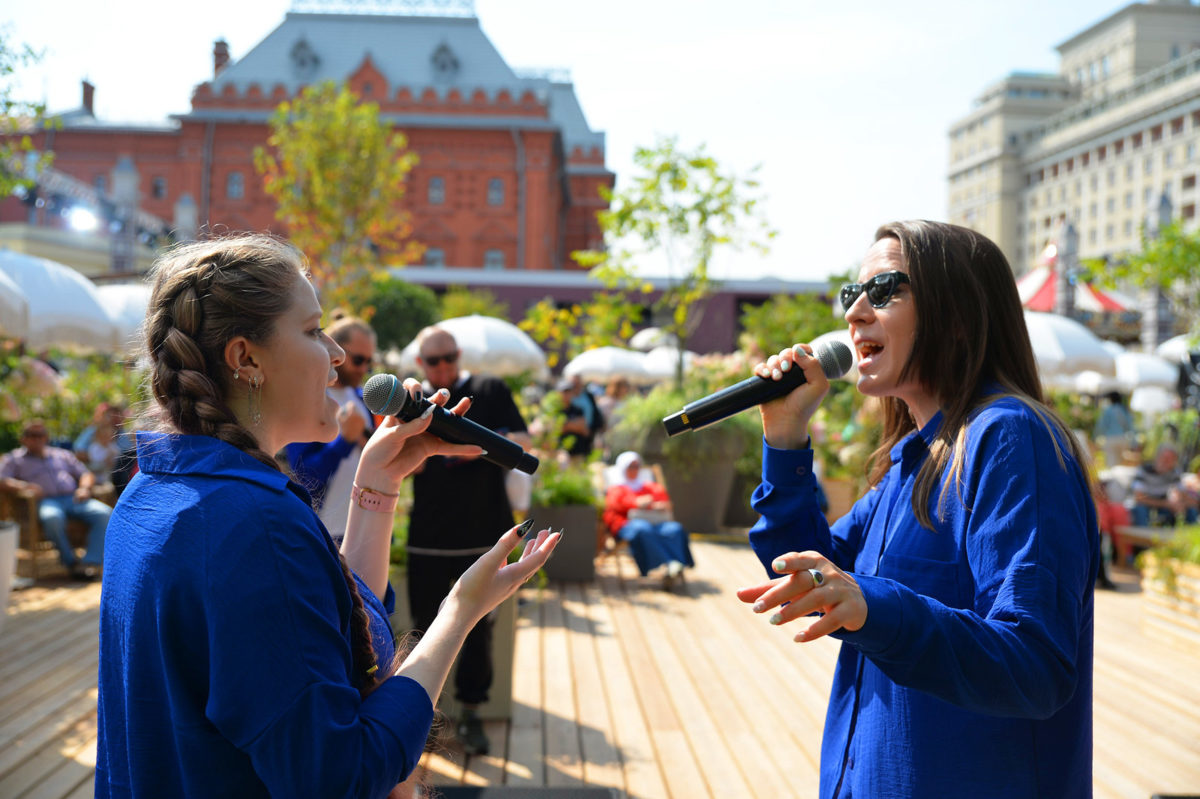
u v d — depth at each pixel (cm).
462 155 5294
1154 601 646
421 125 5247
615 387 1444
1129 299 2058
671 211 1217
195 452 114
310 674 104
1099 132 10181
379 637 137
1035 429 140
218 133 5203
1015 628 122
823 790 161
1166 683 533
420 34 5616
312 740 102
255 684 102
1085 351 958
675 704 486
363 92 5356
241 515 108
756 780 388
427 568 408
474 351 1085
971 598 141
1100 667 567
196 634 106
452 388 413
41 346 854
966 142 12650
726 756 414
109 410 905
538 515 795
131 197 3006
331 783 101
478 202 5284
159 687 108
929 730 142
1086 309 2020
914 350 159
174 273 125
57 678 519
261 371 124
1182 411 1318
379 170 2377
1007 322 159
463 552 407
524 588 746
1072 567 128
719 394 177
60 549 780
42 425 796
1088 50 12612
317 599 109
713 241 1220
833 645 606
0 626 500
